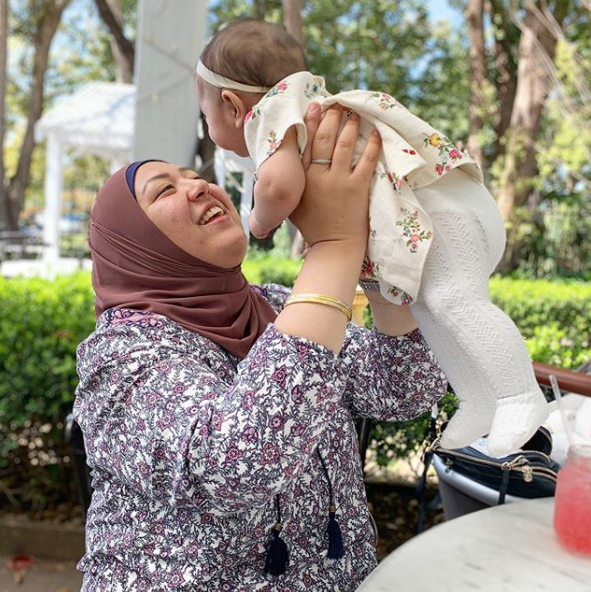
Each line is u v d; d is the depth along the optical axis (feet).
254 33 4.76
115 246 4.43
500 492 5.66
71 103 47.52
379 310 4.76
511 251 34.83
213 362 4.23
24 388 10.82
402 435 8.87
